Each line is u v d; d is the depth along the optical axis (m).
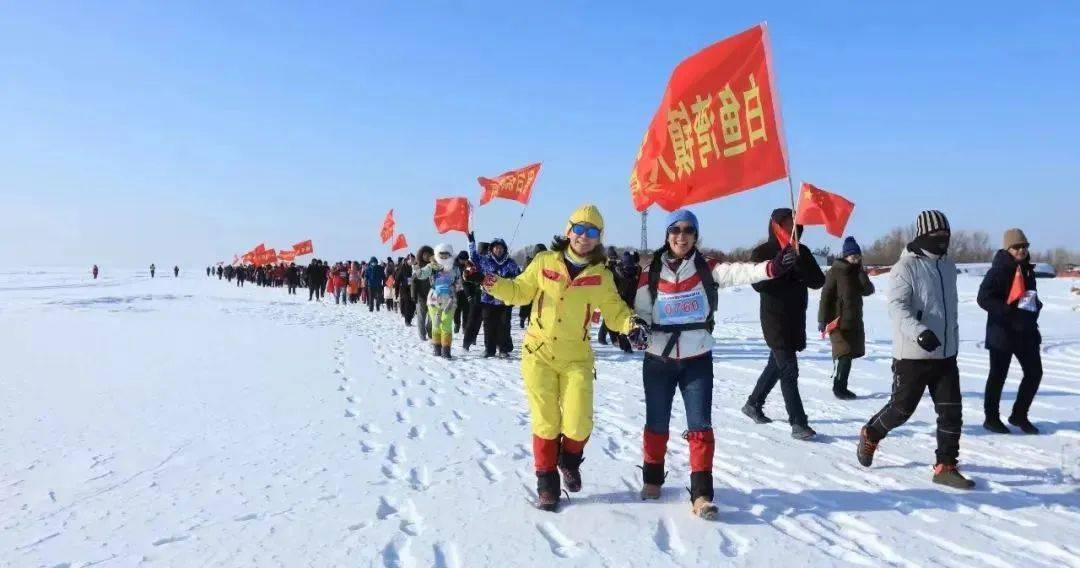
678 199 4.98
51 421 6.24
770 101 4.50
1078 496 4.30
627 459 5.14
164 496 4.28
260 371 9.30
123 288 46.44
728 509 4.04
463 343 12.05
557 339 4.10
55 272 126.56
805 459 5.10
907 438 5.69
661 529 3.74
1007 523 3.83
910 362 4.59
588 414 4.08
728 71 4.70
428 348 12.49
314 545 3.52
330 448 5.41
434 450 5.39
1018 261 5.79
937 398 4.59
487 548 3.48
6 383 8.16
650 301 4.14
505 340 11.16
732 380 8.69
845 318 7.09
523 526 3.77
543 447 4.05
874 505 4.11
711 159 4.78
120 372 9.06
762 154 4.50
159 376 8.76
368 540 3.58
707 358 4.11
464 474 4.74
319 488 4.43
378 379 8.88
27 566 3.29
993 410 5.91
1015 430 5.95
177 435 5.77
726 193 4.69
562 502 4.17
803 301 5.79
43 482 4.55
